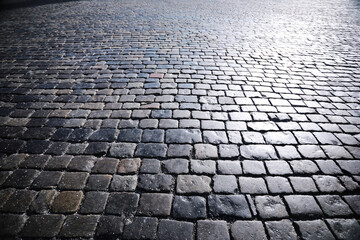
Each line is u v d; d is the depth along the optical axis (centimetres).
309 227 178
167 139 269
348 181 217
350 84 394
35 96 359
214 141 266
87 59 498
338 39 624
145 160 240
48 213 188
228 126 290
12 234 173
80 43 600
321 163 237
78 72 439
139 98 352
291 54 522
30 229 176
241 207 194
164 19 843
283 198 201
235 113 315
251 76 419
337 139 270
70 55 522
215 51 536
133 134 278
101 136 274
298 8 1080
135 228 177
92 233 174
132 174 224
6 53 538
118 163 237
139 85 388
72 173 225
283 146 259
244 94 361
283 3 1222
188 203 197
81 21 833
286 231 175
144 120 303
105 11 998
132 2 1222
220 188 210
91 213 189
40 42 615
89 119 305
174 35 655
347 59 495
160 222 182
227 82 396
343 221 183
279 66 461
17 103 342
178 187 211
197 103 338
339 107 331
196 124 294
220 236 172
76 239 169
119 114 315
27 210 191
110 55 518
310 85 390
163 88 378
